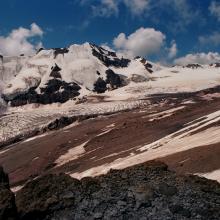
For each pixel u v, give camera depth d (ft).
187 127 305.53
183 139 259.39
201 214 77.30
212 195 83.97
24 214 75.92
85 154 363.76
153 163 92.94
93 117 634.02
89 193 81.87
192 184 86.17
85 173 261.44
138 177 87.66
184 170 176.76
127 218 76.23
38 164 394.93
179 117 400.26
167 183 85.35
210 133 244.22
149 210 77.92
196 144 224.33
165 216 76.23
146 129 380.37
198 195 82.33
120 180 86.22
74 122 614.34
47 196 80.02
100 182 85.35
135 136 365.61
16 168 414.00
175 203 79.20
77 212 77.46
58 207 78.18
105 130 476.54
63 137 499.51
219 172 160.76
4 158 481.87
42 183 82.17
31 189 81.15
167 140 278.87
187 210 77.61
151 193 81.20
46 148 457.27
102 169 254.47
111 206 78.59
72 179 83.97
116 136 398.83
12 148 539.70
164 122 396.78
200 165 174.91
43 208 77.36
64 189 81.61
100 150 351.46
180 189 83.56
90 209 78.07
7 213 71.77
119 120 532.32
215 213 78.13
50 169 350.23
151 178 87.30
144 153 256.52
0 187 75.87
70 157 381.19
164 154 228.43
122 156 279.08
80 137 470.39
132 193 81.56
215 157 176.14
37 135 603.26
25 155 460.14
